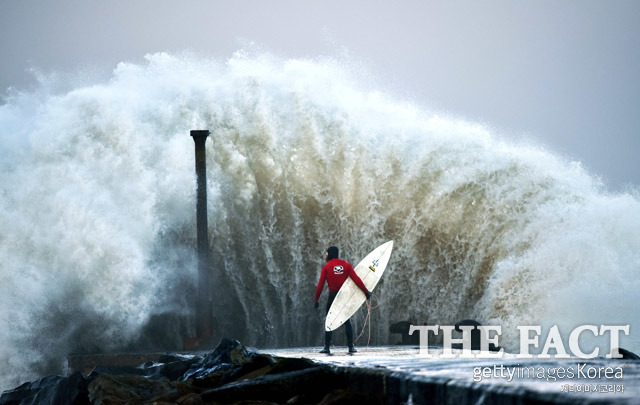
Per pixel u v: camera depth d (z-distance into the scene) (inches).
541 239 2491.4
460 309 2581.2
